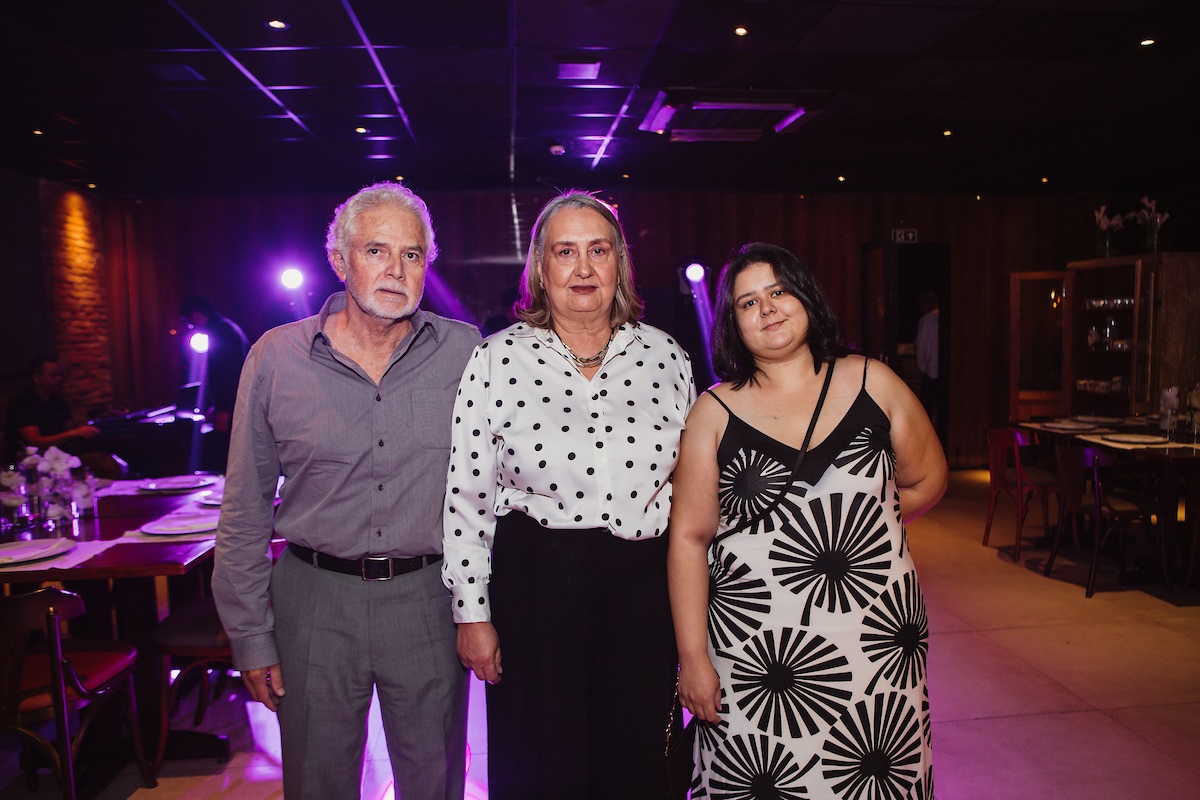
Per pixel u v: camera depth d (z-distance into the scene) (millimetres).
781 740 1401
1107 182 7594
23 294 6516
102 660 2297
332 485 1511
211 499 2986
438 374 1571
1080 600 3906
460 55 4160
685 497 1475
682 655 1453
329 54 4121
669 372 1547
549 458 1410
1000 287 8055
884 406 1431
